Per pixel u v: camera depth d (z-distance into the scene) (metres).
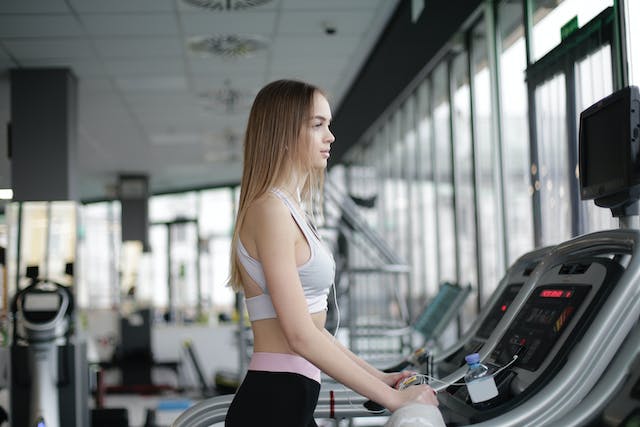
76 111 7.20
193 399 11.30
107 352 13.98
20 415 5.66
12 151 6.73
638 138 1.59
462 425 1.59
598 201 1.78
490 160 5.21
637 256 1.50
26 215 6.68
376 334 5.54
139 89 7.76
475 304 5.56
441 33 5.45
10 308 5.65
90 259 16.48
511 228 4.82
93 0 5.27
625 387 1.32
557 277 1.78
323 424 5.26
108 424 5.52
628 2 3.08
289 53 6.74
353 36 6.35
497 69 4.86
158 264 16.38
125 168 12.85
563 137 3.71
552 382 1.46
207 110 8.78
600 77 3.31
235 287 1.56
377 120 8.57
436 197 6.71
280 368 1.45
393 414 1.36
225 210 16.20
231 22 5.84
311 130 1.54
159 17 5.66
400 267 5.89
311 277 1.47
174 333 13.70
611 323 1.46
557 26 3.81
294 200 1.52
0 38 6.02
